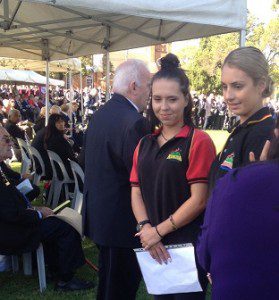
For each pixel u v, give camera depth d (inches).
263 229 38.3
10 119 320.5
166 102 75.9
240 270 38.7
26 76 844.0
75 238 137.9
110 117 93.6
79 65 559.5
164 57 80.4
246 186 40.3
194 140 74.5
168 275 74.5
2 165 176.9
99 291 98.0
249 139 63.1
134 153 83.7
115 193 92.9
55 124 229.5
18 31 339.9
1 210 127.6
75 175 190.2
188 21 175.9
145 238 76.2
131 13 162.1
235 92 65.8
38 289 140.2
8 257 152.9
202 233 46.3
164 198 76.4
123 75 95.4
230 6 186.2
